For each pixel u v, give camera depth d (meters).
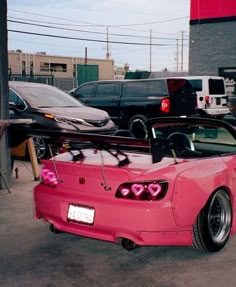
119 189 4.02
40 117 9.16
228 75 19.97
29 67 70.00
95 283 3.86
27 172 8.52
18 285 3.83
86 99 14.39
